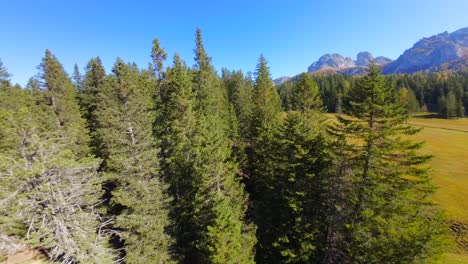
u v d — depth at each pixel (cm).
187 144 2291
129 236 1725
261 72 3806
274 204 2198
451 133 6594
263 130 2869
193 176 2081
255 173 2967
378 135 1608
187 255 2016
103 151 2884
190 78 3272
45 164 1294
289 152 2147
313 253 1933
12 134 1270
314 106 3572
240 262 1670
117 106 2664
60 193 1418
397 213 1608
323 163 2017
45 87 3067
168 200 1828
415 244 1413
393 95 1708
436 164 4153
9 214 1297
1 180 1276
